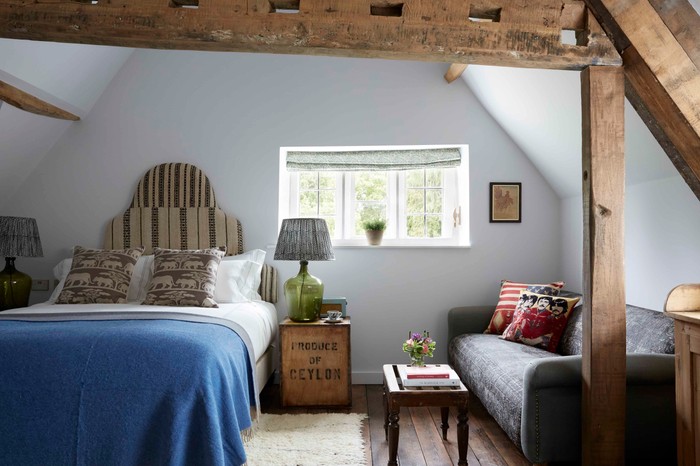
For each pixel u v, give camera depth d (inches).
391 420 103.7
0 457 82.4
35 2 91.7
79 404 84.4
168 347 90.6
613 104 96.2
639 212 133.6
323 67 179.3
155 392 85.5
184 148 178.1
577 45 96.5
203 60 179.5
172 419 83.7
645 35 90.4
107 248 174.6
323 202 189.0
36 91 150.4
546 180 177.2
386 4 95.2
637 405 96.7
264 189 177.3
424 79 178.9
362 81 179.0
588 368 94.9
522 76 140.3
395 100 178.4
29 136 163.9
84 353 88.6
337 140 178.1
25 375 85.9
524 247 177.2
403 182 188.7
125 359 88.0
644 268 131.3
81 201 177.6
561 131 145.6
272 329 157.6
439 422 134.9
